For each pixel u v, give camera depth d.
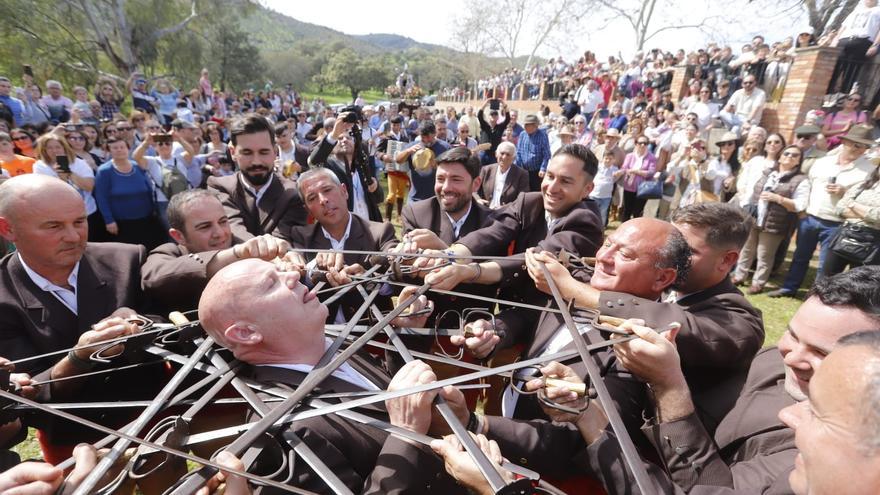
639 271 1.77
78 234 1.86
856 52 7.41
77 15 22.66
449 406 1.32
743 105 8.39
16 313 1.86
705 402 1.83
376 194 4.92
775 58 8.46
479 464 1.01
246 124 3.02
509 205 3.06
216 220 2.31
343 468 1.26
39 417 1.71
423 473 1.25
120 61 23.28
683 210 2.08
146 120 7.89
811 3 13.86
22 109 9.28
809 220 5.38
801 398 1.36
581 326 1.85
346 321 2.56
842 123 6.95
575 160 2.62
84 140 5.96
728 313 1.84
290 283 1.43
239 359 1.44
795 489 0.98
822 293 1.30
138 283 2.18
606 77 14.65
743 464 1.39
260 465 1.28
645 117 9.77
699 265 1.98
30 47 21.14
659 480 1.28
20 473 1.01
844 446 0.80
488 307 2.71
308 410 1.23
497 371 1.30
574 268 2.27
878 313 1.20
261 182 3.16
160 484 1.32
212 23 28.97
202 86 18.41
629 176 7.87
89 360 1.56
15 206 1.74
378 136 10.05
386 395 1.20
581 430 1.41
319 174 2.65
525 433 1.49
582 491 1.65
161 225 5.02
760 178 5.77
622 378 1.68
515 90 23.70
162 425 1.18
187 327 1.59
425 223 3.11
